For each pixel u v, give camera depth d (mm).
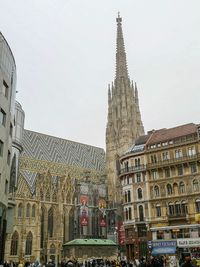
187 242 51719
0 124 47281
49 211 137750
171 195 77750
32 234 125188
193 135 79938
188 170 76875
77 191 148250
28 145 153125
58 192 142000
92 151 185250
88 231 141125
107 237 140875
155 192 80625
